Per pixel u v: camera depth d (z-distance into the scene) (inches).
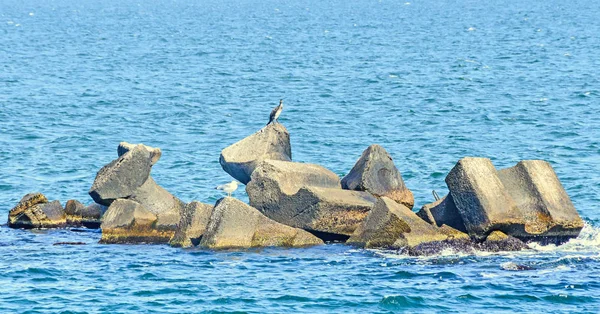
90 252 2064.5
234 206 2096.5
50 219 2362.2
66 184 2913.4
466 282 1818.4
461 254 2022.6
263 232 2110.0
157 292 1753.2
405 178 2984.7
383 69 7042.3
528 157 3368.6
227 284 1804.9
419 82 6082.7
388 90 5659.5
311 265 1943.9
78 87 5816.9
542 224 2102.6
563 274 1875.0
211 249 2073.1
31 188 2834.6
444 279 1839.3
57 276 1860.2
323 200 2142.0
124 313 1631.4
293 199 2175.2
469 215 2096.5
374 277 1852.9
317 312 1644.9
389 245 2079.2
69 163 3267.7
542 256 2017.7
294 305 1681.8
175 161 3284.9
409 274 1870.1
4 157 3344.0
